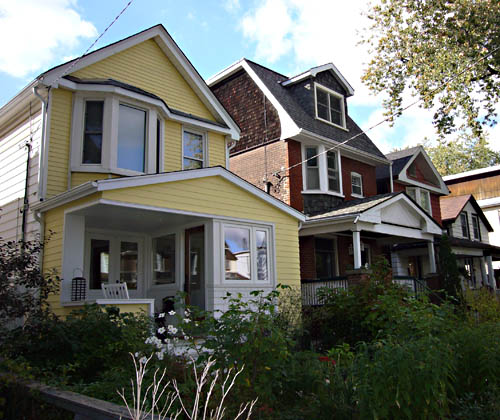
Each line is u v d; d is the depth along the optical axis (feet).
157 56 45.09
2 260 22.59
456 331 19.74
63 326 20.81
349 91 64.90
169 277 37.24
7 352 19.67
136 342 20.65
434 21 53.26
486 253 75.41
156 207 30.48
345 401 14.62
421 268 69.31
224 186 35.17
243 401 14.79
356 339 28.84
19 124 38.96
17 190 37.17
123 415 12.27
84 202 29.14
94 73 39.50
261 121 56.95
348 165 61.31
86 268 35.73
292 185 52.80
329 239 56.75
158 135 41.86
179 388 15.65
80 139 36.06
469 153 163.73
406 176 70.69
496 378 17.25
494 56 51.62
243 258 35.58
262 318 16.17
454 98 53.11
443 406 14.80
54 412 15.47
